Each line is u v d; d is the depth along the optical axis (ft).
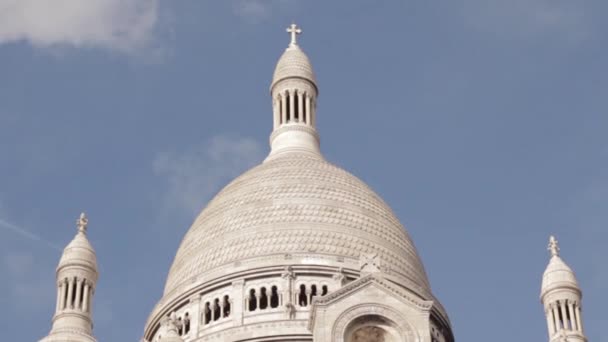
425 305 430.20
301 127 587.68
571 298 478.59
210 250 524.52
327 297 428.97
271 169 556.51
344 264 508.94
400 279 515.50
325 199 535.60
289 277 502.79
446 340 514.27
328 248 515.50
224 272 509.76
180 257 537.65
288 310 494.59
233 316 497.87
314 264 507.30
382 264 517.55
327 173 553.23
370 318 427.74
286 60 606.14
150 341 521.65
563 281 481.46
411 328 425.69
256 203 535.60
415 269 529.45
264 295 503.61
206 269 517.55
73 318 467.93
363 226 529.86
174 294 517.96
